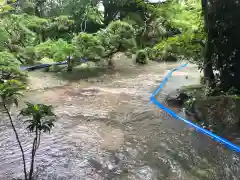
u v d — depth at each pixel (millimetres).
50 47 8547
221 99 4531
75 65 8953
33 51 8539
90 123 4574
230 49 4742
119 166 3262
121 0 11602
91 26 11852
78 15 11797
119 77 7793
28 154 3553
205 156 3459
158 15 10734
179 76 7746
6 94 3051
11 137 4043
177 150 3625
